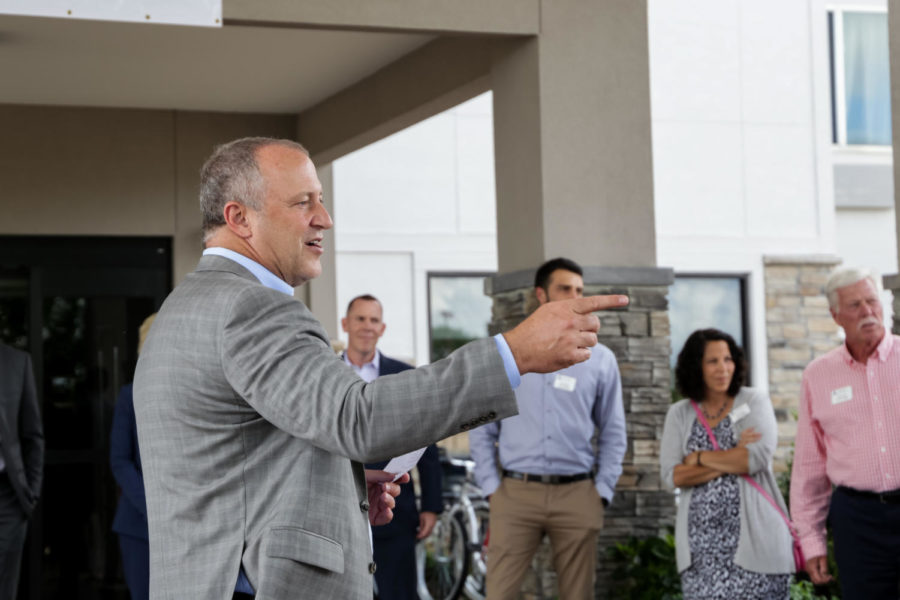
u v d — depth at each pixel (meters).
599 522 4.69
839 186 11.36
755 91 11.00
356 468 1.98
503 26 5.08
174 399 1.87
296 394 1.76
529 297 5.08
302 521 1.84
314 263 2.04
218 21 4.58
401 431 1.73
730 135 10.95
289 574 1.81
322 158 7.54
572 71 5.14
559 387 4.68
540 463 4.67
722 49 10.98
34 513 6.92
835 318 4.05
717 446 4.42
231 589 1.83
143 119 7.30
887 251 11.48
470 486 8.00
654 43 10.84
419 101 6.13
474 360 1.77
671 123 10.84
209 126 7.44
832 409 4.04
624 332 5.16
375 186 10.51
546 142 5.09
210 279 1.94
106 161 7.21
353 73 6.62
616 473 4.73
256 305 1.85
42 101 7.02
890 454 3.90
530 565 4.77
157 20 4.47
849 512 3.97
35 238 7.12
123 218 7.22
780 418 10.69
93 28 5.57
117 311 7.25
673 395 10.72
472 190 10.70
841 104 11.42
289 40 5.92
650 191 5.21
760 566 4.27
